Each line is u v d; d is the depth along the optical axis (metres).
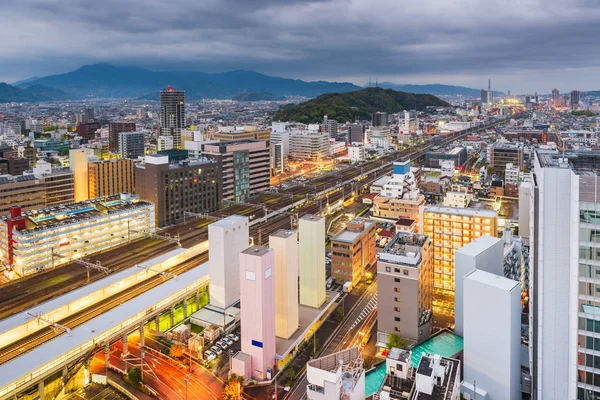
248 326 136.50
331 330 165.00
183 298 168.88
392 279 148.00
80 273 187.00
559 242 100.44
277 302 150.50
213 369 142.75
